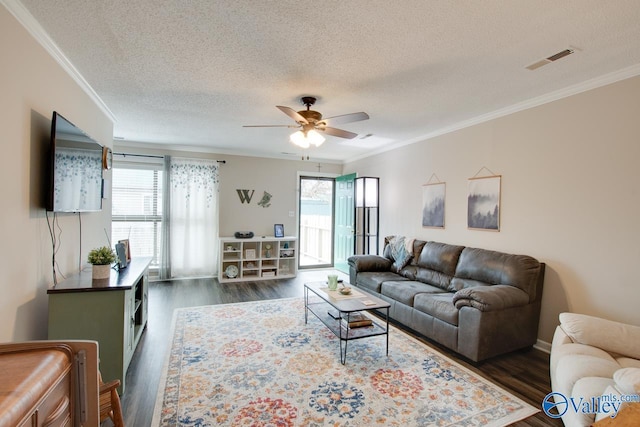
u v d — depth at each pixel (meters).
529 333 3.01
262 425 1.95
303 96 3.20
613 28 1.97
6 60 1.77
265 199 6.46
